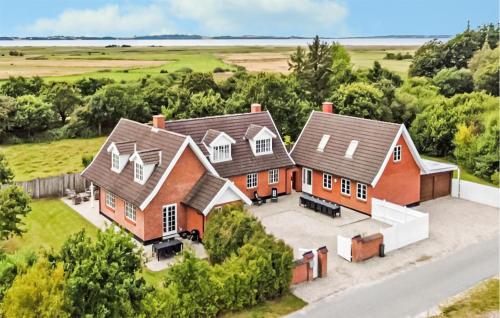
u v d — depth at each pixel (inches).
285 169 1668.3
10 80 3201.3
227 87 3125.0
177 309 816.9
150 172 1290.6
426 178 1617.9
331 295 984.9
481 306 939.3
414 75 3848.4
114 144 1382.9
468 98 2429.9
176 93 2694.4
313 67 3161.9
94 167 1509.6
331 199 1604.3
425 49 3912.4
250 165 1576.0
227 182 1263.5
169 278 863.7
